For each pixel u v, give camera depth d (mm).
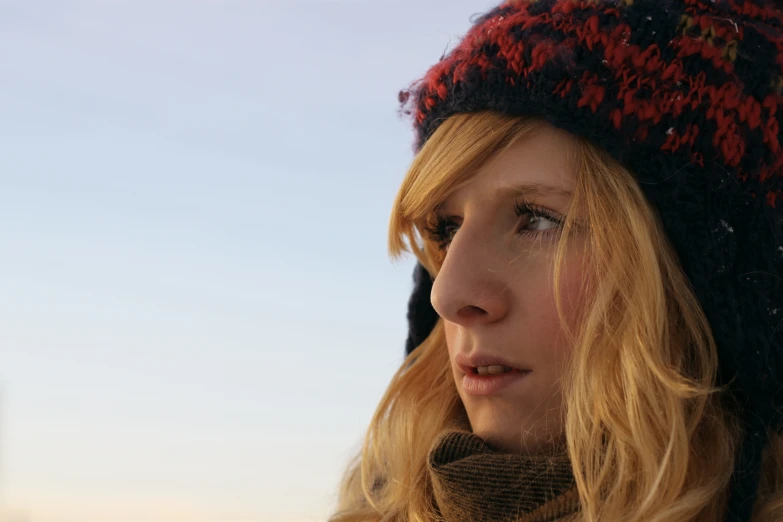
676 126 862
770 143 887
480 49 929
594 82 867
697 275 862
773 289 875
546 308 893
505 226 925
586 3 898
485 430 930
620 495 842
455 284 898
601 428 868
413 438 1175
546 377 896
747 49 886
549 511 873
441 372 1210
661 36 872
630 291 870
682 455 842
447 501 931
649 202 880
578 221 885
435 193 952
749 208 873
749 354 860
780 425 907
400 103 1131
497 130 905
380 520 1156
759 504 879
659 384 859
